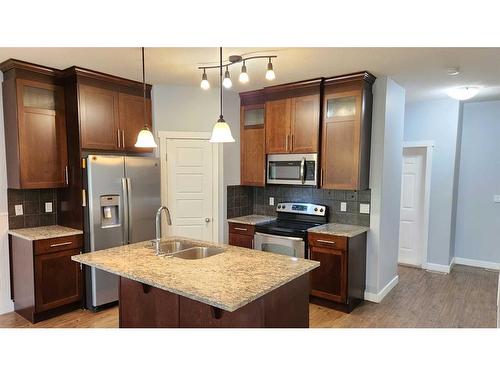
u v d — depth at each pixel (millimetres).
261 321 1947
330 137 3744
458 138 4930
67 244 3352
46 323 3217
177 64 3211
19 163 3209
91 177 3361
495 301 3830
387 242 4004
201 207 4305
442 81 3824
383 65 3225
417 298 3914
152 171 3826
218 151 4305
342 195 4047
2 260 3408
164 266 2250
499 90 4242
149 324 2422
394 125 3967
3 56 2986
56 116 3451
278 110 4117
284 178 4145
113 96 3688
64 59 3064
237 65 3256
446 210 4883
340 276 3486
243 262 2355
